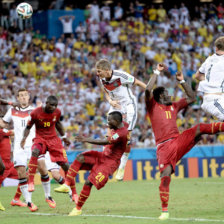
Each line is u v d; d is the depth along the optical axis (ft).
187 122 197.47
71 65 213.25
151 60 234.38
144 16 257.14
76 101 195.21
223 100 78.13
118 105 93.71
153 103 75.00
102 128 183.83
